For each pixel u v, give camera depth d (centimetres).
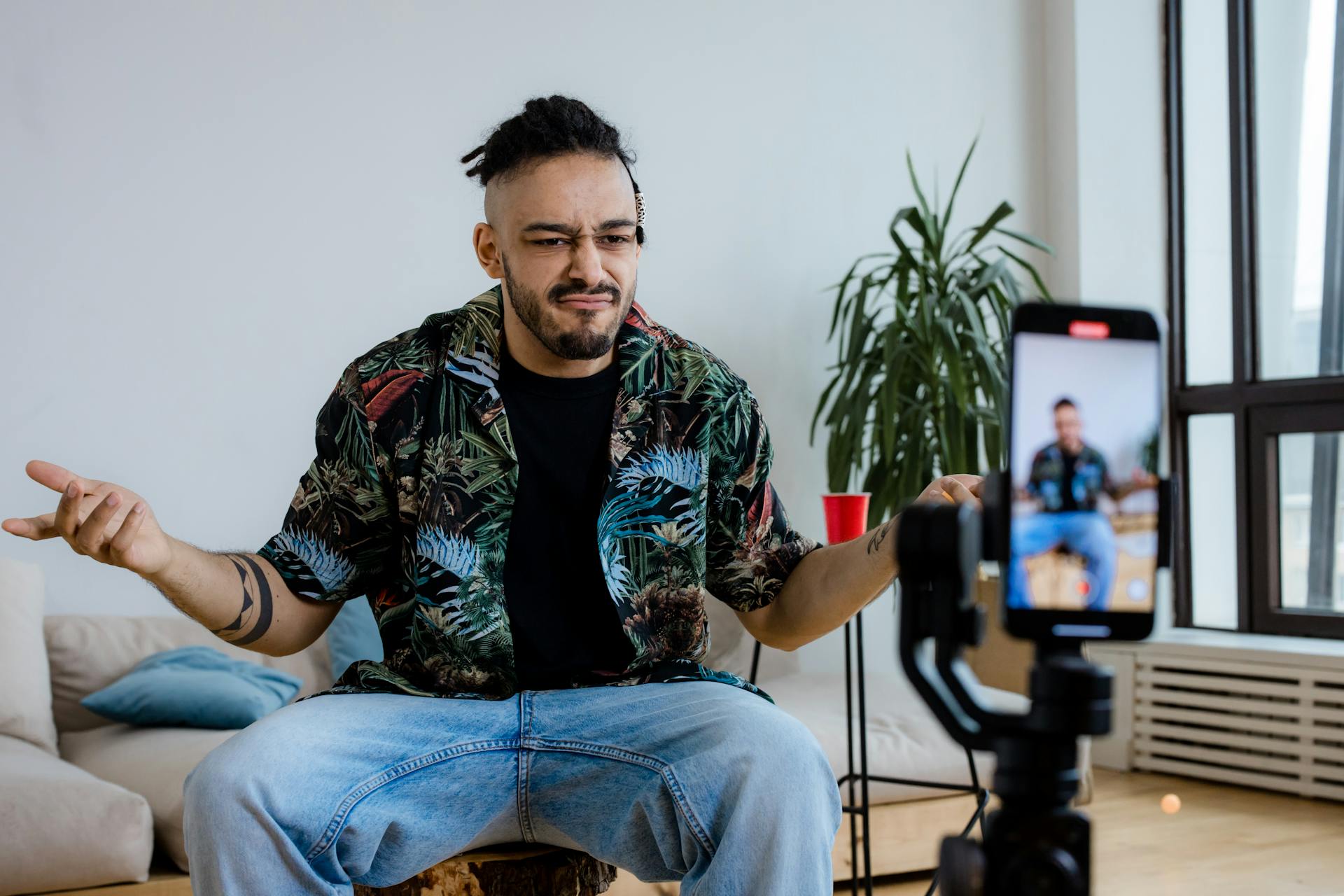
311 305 304
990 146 400
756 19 365
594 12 342
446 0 323
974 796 252
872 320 337
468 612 133
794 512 362
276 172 301
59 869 184
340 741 119
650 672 139
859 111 379
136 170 287
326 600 137
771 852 114
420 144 319
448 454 137
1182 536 398
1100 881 243
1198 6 398
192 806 114
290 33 304
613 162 132
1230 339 389
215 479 290
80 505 107
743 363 357
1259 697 330
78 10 282
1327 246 363
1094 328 57
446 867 128
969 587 57
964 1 399
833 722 256
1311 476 365
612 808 126
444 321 146
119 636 262
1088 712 53
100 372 281
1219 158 392
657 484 141
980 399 370
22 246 275
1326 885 241
